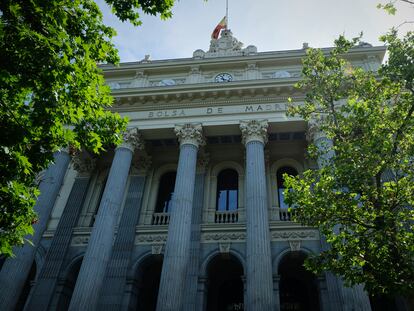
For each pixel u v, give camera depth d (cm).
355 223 1279
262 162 2105
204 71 2691
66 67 985
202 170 2481
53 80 970
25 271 1936
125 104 2491
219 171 2567
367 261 1159
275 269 2019
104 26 1226
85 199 2564
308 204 1249
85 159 2703
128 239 2261
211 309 2233
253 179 2020
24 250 1955
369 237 1201
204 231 2228
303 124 2266
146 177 2567
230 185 2512
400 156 1215
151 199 2486
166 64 2720
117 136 1208
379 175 1228
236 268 2347
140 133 2411
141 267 2217
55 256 2280
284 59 2573
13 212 991
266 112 2289
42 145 1058
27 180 1050
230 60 2639
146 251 2223
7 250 1028
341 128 1345
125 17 1220
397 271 1085
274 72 2575
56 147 1082
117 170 2203
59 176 2286
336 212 1224
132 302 2086
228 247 2152
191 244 2167
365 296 1569
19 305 2275
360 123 1271
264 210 1919
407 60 1205
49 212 2166
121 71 2783
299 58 2559
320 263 1231
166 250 1850
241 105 2355
